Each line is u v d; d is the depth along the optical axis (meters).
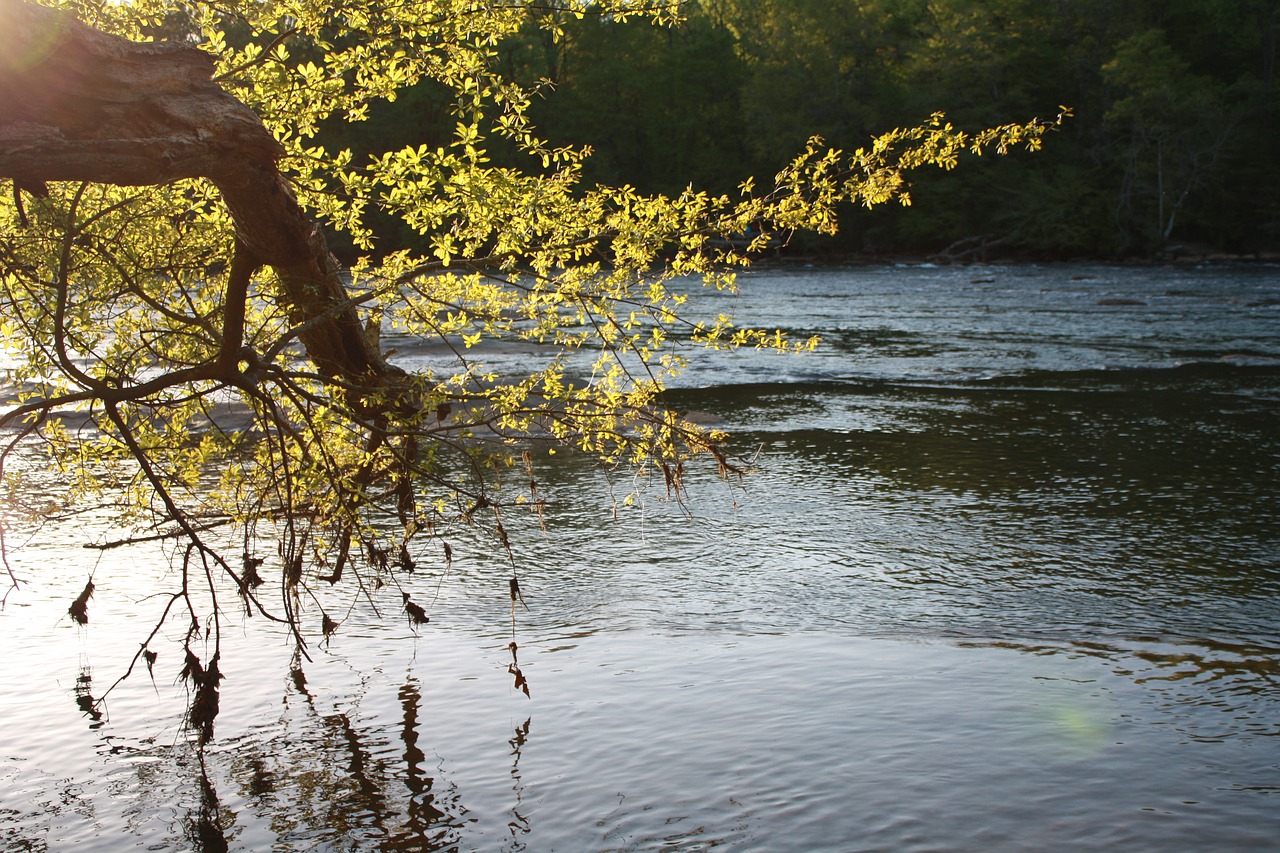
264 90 5.11
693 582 7.30
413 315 5.44
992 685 5.35
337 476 5.09
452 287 5.38
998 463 11.26
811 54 67.81
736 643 6.06
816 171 4.93
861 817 4.05
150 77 3.81
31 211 4.56
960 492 9.95
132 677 5.57
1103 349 21.77
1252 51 68.69
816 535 8.49
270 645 6.05
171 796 4.33
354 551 7.59
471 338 5.43
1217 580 7.29
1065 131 67.50
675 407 14.92
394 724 4.97
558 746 4.71
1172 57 62.88
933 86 66.62
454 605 6.80
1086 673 5.53
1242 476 10.55
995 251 66.25
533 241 5.04
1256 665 5.65
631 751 4.64
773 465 11.19
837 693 5.25
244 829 4.08
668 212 4.89
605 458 5.53
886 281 46.44
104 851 3.94
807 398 15.89
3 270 4.60
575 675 5.55
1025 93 67.31
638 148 74.31
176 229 5.18
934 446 12.21
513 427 5.44
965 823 4.00
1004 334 24.91
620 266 4.98
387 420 5.43
